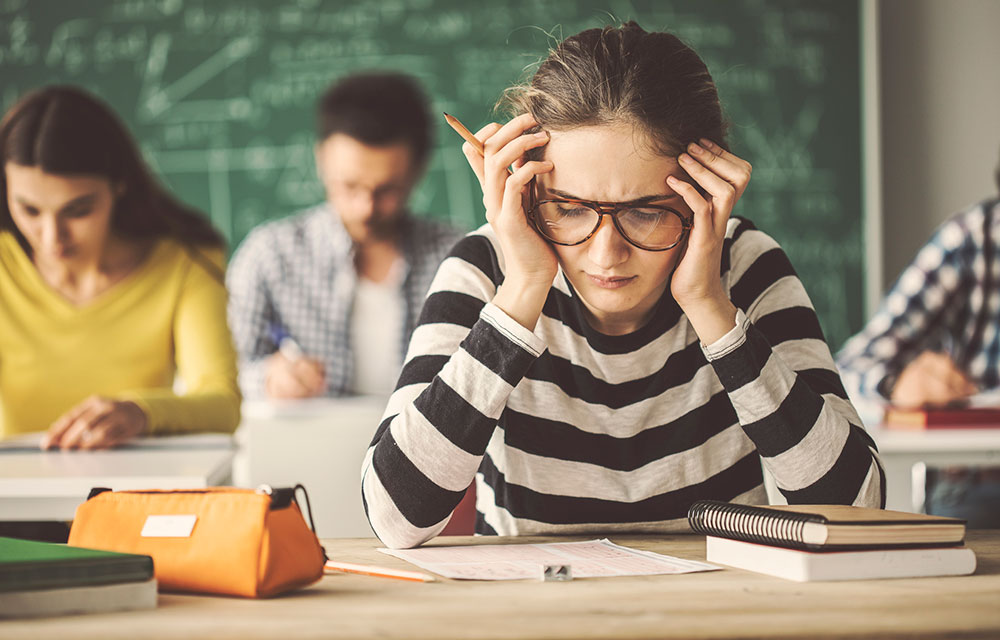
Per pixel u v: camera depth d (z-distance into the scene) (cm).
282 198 370
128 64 369
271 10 371
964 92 389
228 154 370
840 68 383
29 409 198
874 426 195
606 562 87
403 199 318
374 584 79
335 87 314
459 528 157
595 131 92
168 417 174
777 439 97
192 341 199
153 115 369
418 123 312
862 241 383
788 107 382
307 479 234
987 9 387
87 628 64
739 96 381
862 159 384
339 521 234
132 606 69
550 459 109
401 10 374
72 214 180
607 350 107
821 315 382
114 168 190
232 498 76
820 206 382
